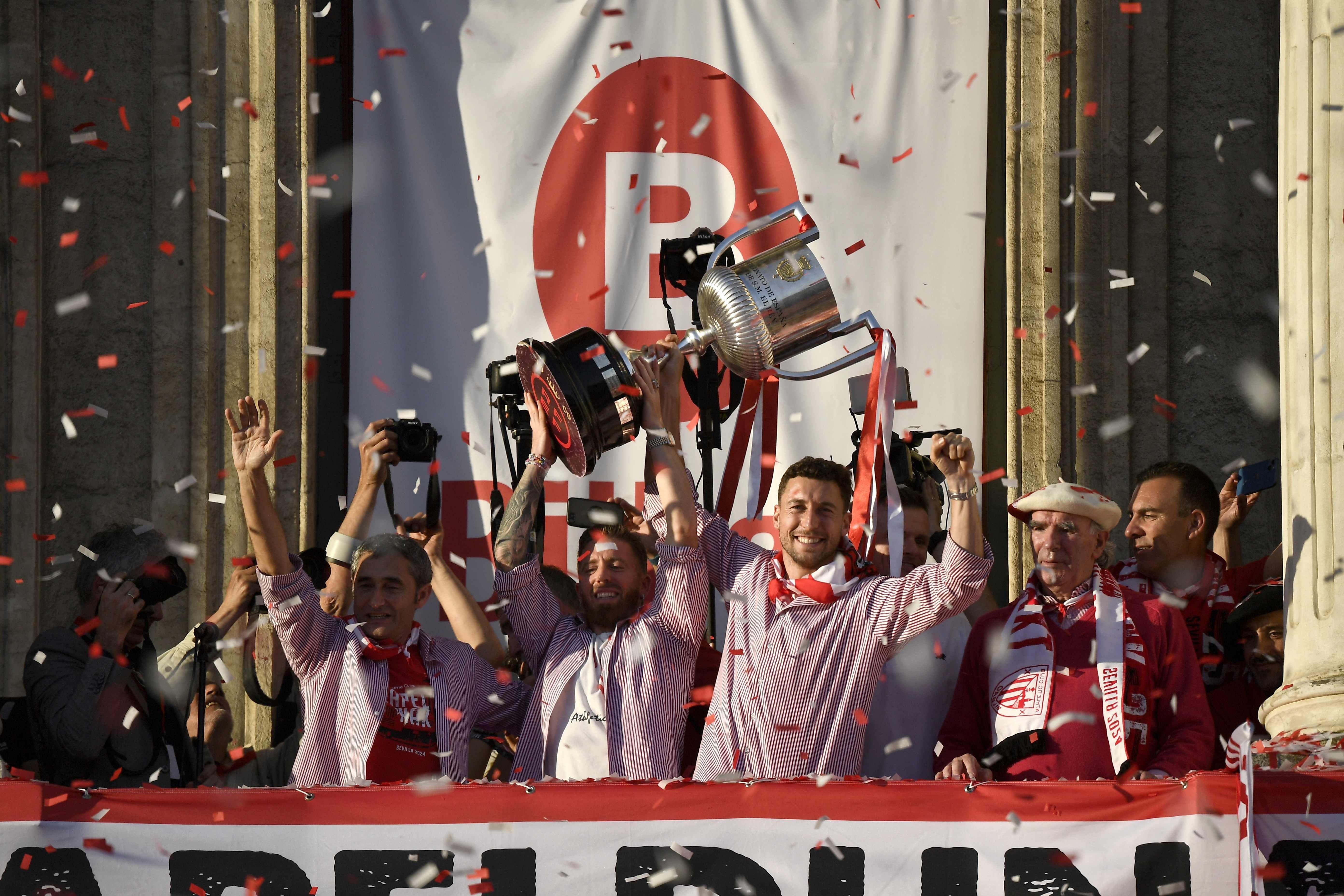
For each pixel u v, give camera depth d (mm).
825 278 16797
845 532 17266
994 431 24859
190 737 19500
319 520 24672
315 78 25422
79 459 24875
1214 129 25953
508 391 19250
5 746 18125
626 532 17938
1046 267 25094
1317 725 15461
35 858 14609
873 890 14602
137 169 25500
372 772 16594
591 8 25250
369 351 24453
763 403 24156
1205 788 14500
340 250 25203
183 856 14734
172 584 18469
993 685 16703
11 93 25141
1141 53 25875
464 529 24000
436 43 25188
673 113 25047
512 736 18250
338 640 17406
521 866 14750
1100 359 24984
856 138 24953
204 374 24766
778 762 16141
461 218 24812
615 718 16766
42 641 17828
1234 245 25766
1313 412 16578
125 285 25234
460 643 18188
